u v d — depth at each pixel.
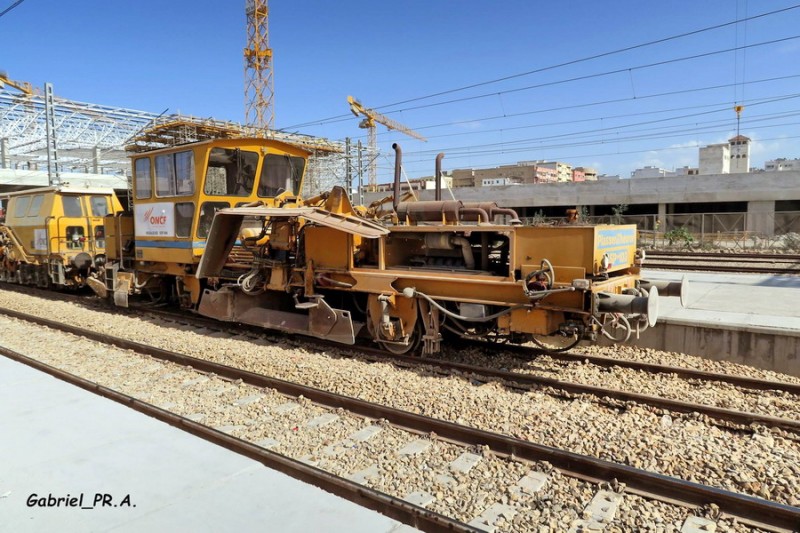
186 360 7.59
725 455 4.54
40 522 3.07
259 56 56.72
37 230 15.09
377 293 7.84
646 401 5.73
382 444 4.93
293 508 3.19
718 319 7.74
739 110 25.91
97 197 15.62
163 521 3.05
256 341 8.94
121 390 6.56
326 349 8.28
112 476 3.62
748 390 6.25
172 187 10.16
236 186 10.06
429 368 7.14
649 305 6.01
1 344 8.96
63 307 12.76
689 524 3.60
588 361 7.41
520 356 7.74
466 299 7.04
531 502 3.91
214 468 3.74
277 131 30.55
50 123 26.36
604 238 6.41
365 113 52.72
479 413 5.53
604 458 4.57
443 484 4.17
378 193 34.66
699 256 20.72
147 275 11.51
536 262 6.45
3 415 4.80
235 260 9.81
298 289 8.82
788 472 4.26
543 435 4.99
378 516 3.10
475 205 7.39
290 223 8.69
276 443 4.97
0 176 34.34
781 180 34.06
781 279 12.81
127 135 45.38
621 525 3.62
